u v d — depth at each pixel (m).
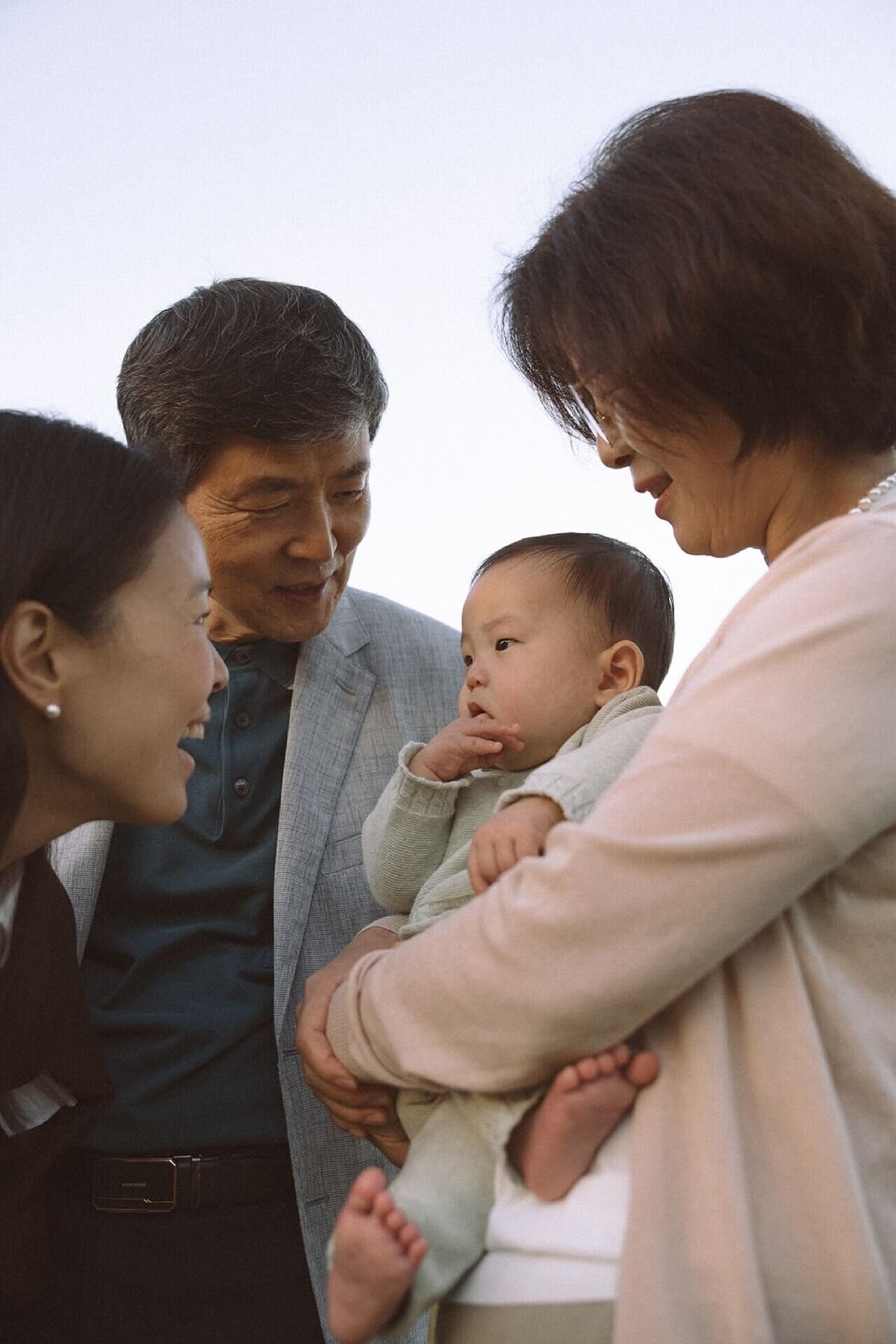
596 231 1.28
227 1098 1.88
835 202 1.21
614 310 1.25
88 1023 1.66
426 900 1.64
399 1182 1.29
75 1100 1.67
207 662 1.49
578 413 1.46
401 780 1.75
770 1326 1.08
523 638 1.80
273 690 2.08
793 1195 1.11
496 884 1.22
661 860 1.09
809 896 1.17
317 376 1.87
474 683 1.83
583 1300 1.16
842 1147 1.10
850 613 1.11
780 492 1.31
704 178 1.24
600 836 1.12
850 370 1.23
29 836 1.47
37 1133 1.63
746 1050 1.15
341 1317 1.18
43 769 1.43
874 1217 1.12
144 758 1.44
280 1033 1.88
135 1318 1.83
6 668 1.34
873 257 1.21
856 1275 1.08
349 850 2.01
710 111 1.29
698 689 1.15
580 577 1.82
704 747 1.11
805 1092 1.12
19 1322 1.87
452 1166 1.30
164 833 1.99
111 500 1.40
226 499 1.91
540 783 1.52
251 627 2.03
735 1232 1.09
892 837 1.16
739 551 1.38
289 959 1.91
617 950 1.11
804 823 1.07
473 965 1.17
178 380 1.88
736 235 1.21
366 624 2.22
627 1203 1.17
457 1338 1.22
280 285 1.98
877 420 1.26
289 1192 1.89
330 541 1.95
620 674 1.79
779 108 1.28
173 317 1.96
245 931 1.97
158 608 1.42
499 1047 1.17
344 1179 1.88
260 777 2.03
